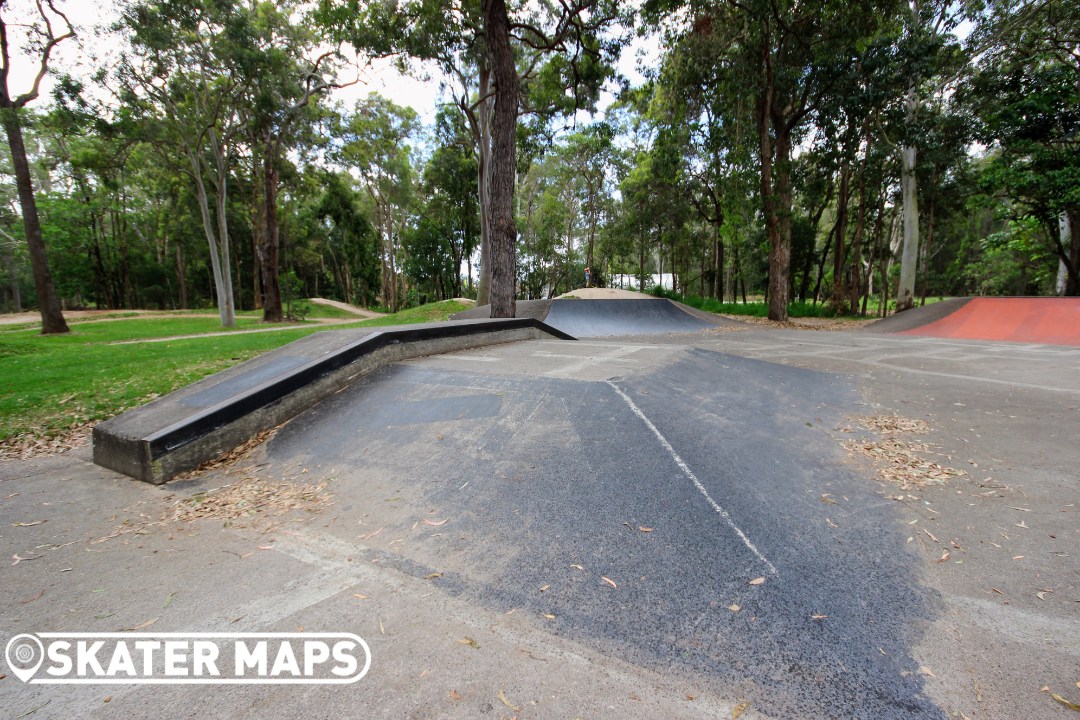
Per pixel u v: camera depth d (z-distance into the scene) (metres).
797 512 3.23
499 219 10.49
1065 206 16.39
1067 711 1.79
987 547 2.87
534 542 2.99
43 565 3.09
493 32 10.14
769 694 1.92
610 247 37.25
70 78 14.76
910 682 1.95
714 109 19.58
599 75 14.82
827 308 23.64
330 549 3.12
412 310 24.17
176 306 42.00
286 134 22.70
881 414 5.55
